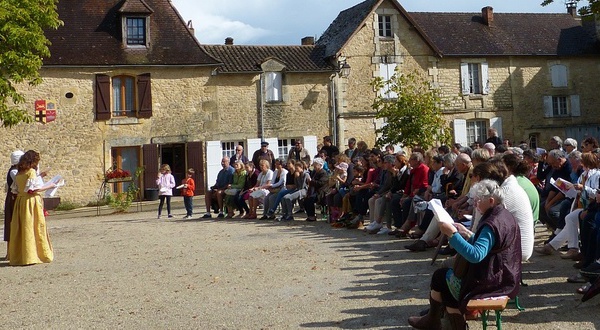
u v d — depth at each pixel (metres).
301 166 13.96
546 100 26.81
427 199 10.05
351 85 24.50
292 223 13.30
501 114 26.30
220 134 22.91
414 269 7.90
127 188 22.09
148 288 7.57
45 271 8.93
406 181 10.74
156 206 20.81
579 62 27.30
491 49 26.27
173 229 13.36
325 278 7.64
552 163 9.05
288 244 10.38
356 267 8.20
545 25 28.38
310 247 9.95
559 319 5.66
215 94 22.88
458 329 5.01
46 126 21.11
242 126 23.14
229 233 12.17
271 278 7.79
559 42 27.45
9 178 9.70
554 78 26.97
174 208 20.09
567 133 26.95
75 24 22.12
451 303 5.05
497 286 4.81
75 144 21.41
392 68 25.00
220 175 15.67
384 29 25.11
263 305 6.53
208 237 11.74
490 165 6.30
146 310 6.55
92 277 8.37
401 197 10.71
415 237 9.80
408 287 6.98
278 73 23.61
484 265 4.82
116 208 19.94
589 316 5.70
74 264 9.41
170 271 8.56
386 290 6.90
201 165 22.72
